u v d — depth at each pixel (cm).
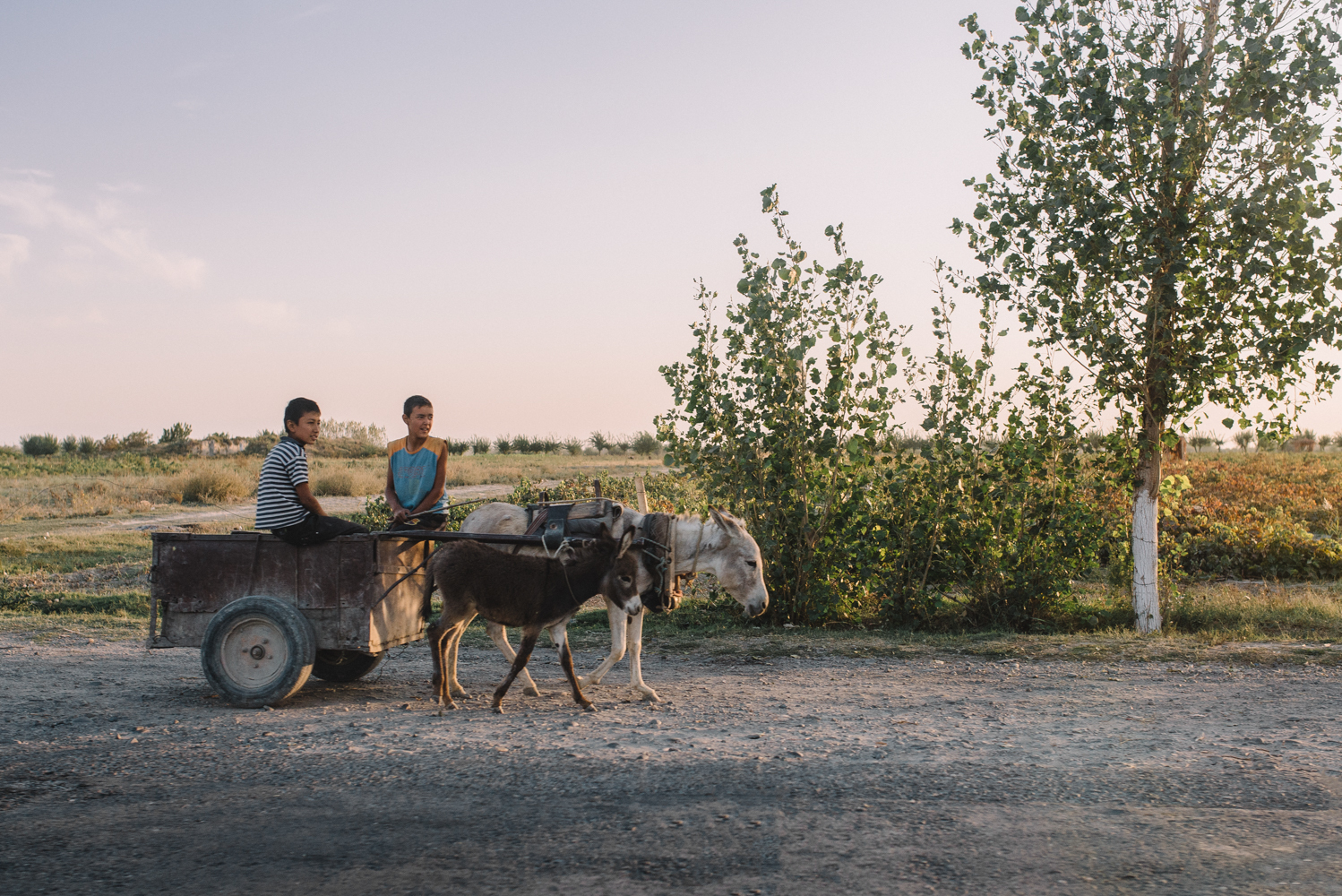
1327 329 931
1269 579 1379
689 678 838
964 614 1108
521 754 566
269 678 707
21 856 412
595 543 703
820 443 1111
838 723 650
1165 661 870
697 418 1144
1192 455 3538
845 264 1088
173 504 3019
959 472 1099
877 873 385
